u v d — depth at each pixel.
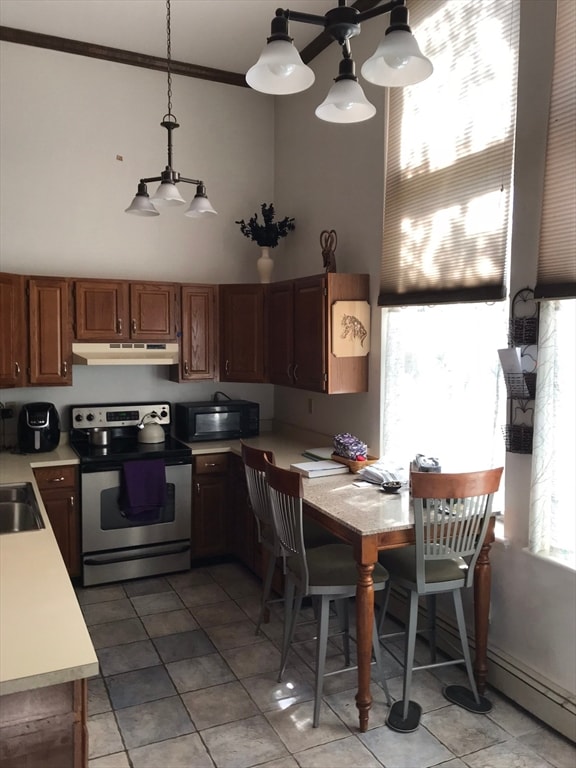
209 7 3.50
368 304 3.51
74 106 4.02
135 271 4.28
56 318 3.77
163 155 4.31
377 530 2.33
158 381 4.40
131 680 2.71
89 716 2.45
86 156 4.08
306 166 4.21
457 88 2.78
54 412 3.87
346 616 2.85
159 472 3.73
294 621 2.65
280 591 3.53
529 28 2.41
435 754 2.25
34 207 3.96
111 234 4.19
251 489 2.98
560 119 2.24
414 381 3.18
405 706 2.42
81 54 4.00
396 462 3.29
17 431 3.91
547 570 2.40
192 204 3.05
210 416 4.20
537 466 2.40
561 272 2.23
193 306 4.18
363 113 1.91
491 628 2.70
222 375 4.29
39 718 1.37
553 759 2.22
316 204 4.09
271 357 4.11
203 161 4.45
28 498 2.89
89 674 1.34
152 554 3.84
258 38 3.88
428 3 2.94
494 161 2.59
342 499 2.73
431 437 3.05
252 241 4.65
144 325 4.02
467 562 2.57
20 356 3.69
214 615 3.36
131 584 3.77
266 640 3.09
